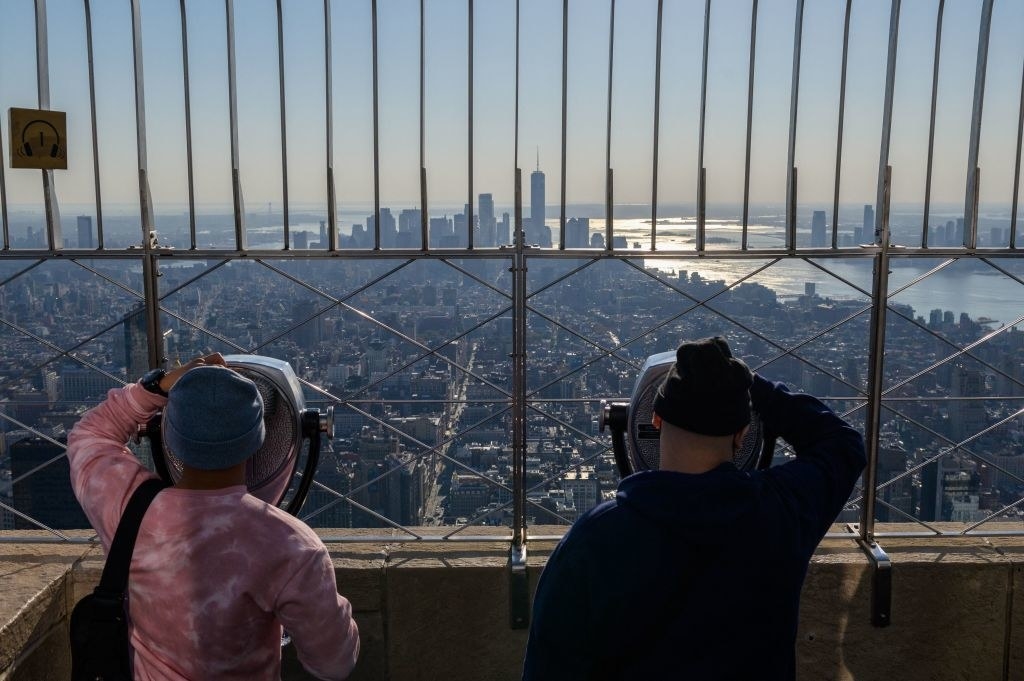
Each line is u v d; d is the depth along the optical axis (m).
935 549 3.67
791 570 1.72
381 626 3.52
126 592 1.92
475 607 3.52
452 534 3.79
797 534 1.74
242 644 1.93
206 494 1.95
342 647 2.03
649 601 1.64
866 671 3.58
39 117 3.43
